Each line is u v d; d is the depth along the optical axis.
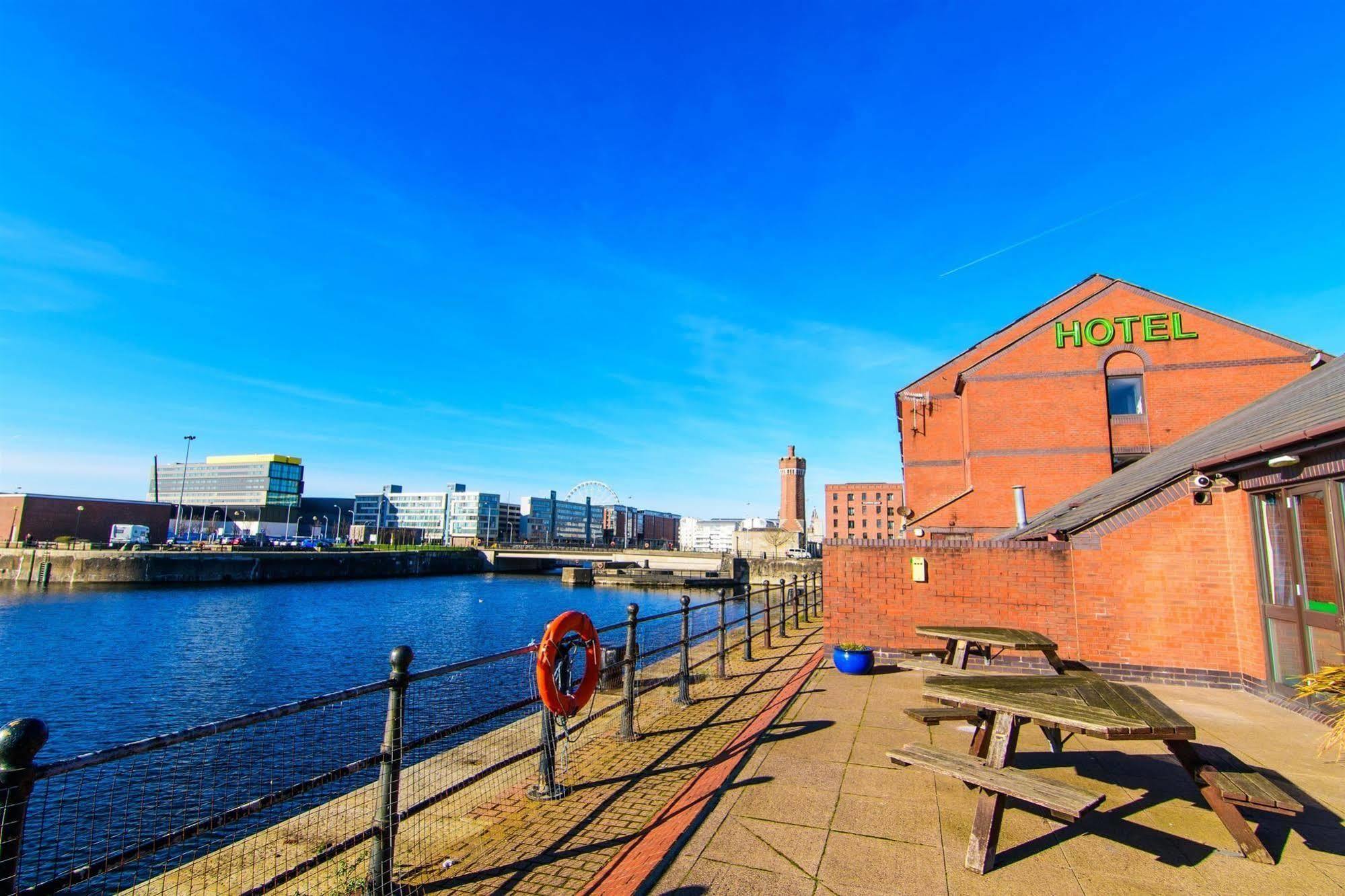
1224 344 19.91
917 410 26.36
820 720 7.07
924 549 10.09
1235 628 8.48
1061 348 21.25
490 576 101.81
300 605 54.06
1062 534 9.34
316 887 4.14
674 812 4.85
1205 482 8.51
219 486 163.75
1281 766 5.48
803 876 3.78
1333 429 5.92
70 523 94.88
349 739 12.42
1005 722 4.15
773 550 114.88
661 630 31.41
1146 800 4.79
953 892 3.60
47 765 2.53
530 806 5.29
